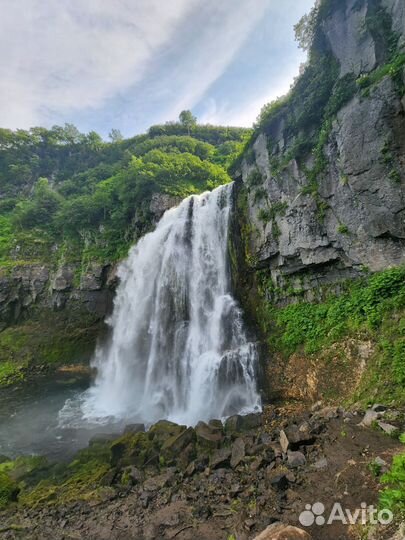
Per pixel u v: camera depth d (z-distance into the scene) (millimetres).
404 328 8648
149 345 21000
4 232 35031
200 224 21734
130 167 33156
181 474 7297
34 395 18891
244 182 18984
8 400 18000
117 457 8828
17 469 9250
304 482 5473
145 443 9094
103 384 20875
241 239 17891
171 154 37062
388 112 10211
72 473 8758
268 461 6625
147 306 22453
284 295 14875
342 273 12461
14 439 12891
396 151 10086
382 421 6688
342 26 13102
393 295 9758
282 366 12867
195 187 31359
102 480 7609
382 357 8742
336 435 6824
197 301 19641
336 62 13469
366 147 10852
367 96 10930
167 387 18000
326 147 12891
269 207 16000
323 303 12859
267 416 10891
